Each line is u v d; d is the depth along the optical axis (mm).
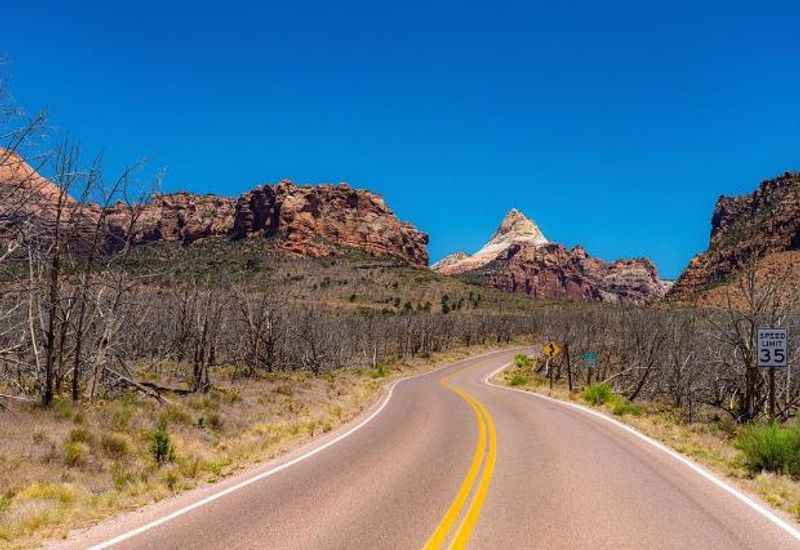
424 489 9688
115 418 15242
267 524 7613
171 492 9586
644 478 10719
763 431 12258
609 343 54719
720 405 33781
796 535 7391
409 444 14773
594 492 9516
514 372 60906
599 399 27531
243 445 14289
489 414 22250
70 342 19766
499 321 120562
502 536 7156
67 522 7785
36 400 16266
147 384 20938
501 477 10695
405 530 7387
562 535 7207
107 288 19797
